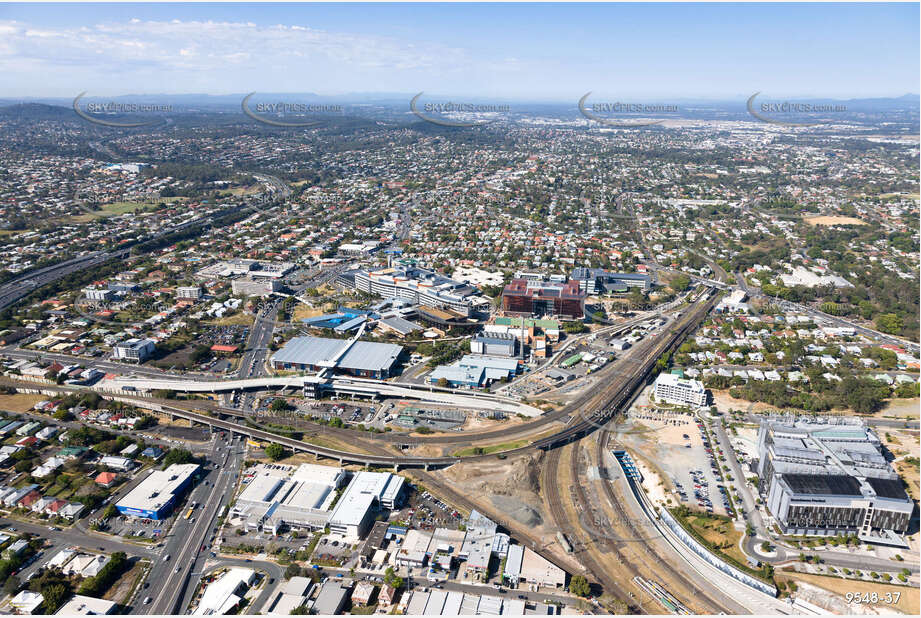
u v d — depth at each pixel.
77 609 189.00
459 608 188.50
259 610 191.12
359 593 195.12
